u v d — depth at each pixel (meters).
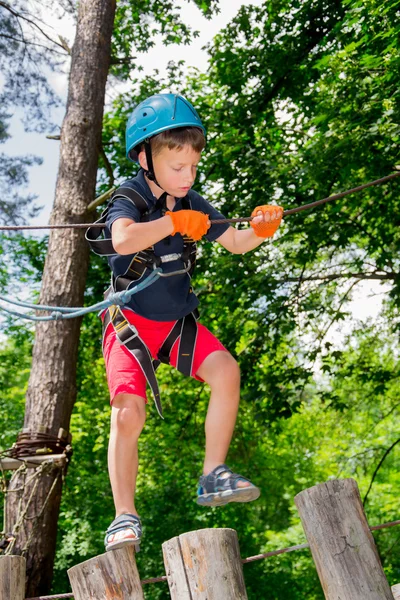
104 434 14.93
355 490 2.35
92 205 7.08
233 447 17.25
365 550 2.26
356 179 9.95
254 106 11.95
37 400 6.36
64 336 6.65
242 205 10.89
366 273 11.02
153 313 2.83
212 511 15.20
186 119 2.72
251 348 10.73
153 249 2.82
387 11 8.18
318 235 10.06
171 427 15.02
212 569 2.29
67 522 14.63
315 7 11.88
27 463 5.30
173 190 2.76
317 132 10.11
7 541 4.82
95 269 12.12
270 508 19.81
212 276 11.34
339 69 8.85
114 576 2.35
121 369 2.79
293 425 17.98
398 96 8.14
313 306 10.44
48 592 5.91
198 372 2.88
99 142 7.54
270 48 12.17
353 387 13.85
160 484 15.48
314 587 16.98
